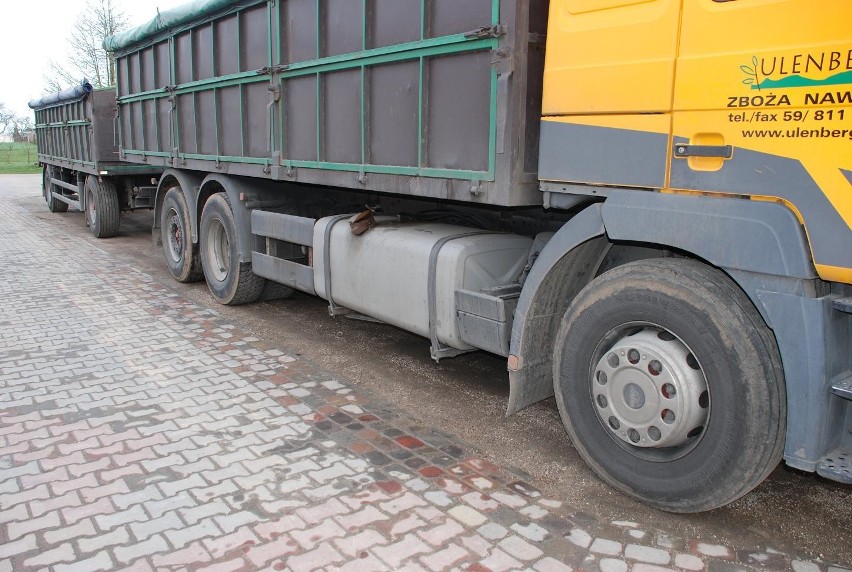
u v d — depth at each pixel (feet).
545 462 13.04
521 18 12.05
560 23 11.42
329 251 18.51
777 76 8.87
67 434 13.96
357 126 16.56
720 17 9.35
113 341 20.47
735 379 9.65
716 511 11.37
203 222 25.48
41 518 10.85
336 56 16.78
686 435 10.40
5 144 176.45
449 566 9.71
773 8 8.83
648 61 10.23
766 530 10.84
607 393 11.21
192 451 13.24
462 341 14.65
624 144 10.70
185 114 25.72
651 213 10.41
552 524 10.85
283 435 14.03
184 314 23.77
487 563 9.79
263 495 11.60
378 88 15.71
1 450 13.23
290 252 21.98
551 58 11.62
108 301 25.57
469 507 11.32
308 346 20.27
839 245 8.59
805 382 9.18
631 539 10.48
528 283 12.50
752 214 9.32
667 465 10.69
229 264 24.03
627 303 10.84
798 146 8.80
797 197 8.89
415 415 15.28
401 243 15.97
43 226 48.55
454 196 13.79
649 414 10.59
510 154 12.35
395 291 16.19
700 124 9.73
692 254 11.22
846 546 10.45
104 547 10.09
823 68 8.45
